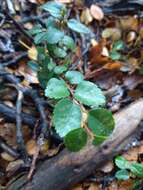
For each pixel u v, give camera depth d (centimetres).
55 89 16
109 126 15
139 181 19
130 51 27
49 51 21
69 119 15
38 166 20
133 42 27
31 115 22
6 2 26
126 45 27
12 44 25
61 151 19
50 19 21
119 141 20
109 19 29
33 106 22
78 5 29
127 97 24
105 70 25
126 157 21
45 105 22
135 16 29
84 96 16
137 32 28
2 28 25
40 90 23
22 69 23
